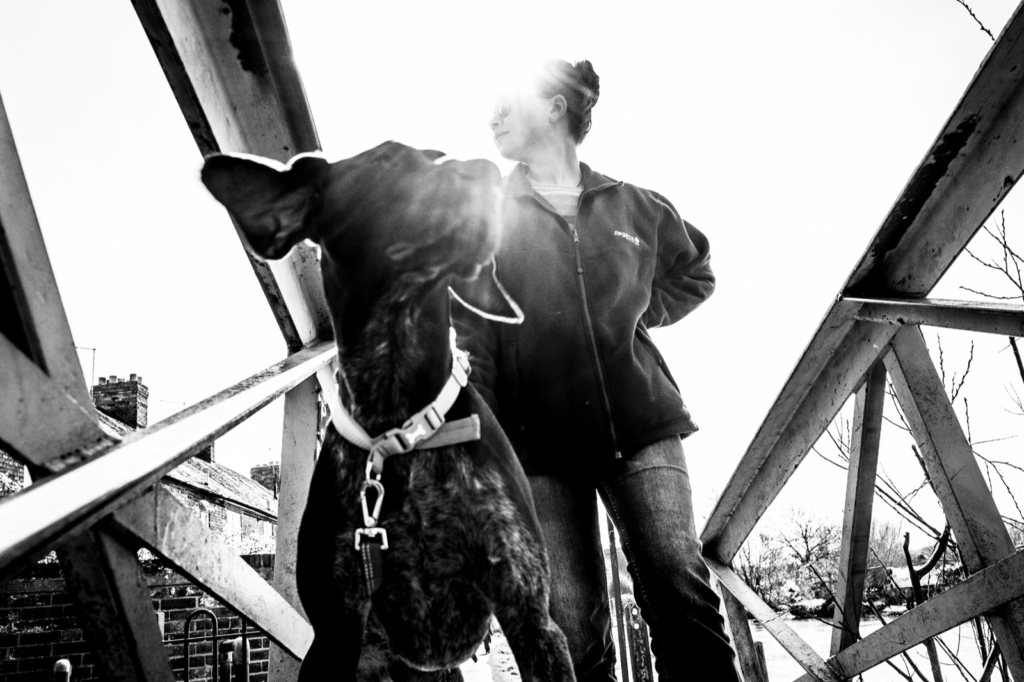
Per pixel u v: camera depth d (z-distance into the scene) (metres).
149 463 1.15
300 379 1.89
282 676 2.08
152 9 1.51
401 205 1.63
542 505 2.11
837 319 2.28
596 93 2.50
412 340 1.60
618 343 2.14
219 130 1.80
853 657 2.46
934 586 2.90
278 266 2.01
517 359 2.18
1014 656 1.83
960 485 1.98
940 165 1.91
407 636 1.60
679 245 2.50
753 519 2.87
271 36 1.78
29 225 1.25
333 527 1.56
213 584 1.62
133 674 1.37
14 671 7.07
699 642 1.96
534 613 1.53
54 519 0.92
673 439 2.13
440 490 1.56
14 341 1.23
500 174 1.71
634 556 2.05
